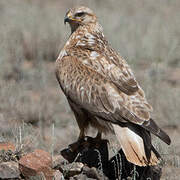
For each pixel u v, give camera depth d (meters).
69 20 12.93
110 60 11.74
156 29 29.62
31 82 21.33
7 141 12.54
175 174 12.73
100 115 11.13
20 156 11.74
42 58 25.25
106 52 12.14
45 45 25.73
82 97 11.47
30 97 19.56
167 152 13.38
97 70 11.60
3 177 10.95
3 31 25.06
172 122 17.78
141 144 10.30
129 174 11.55
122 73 11.41
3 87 19.28
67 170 11.14
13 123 15.55
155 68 22.20
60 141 15.33
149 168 11.51
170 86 21.23
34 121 17.27
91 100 11.29
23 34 26.19
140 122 10.45
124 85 11.16
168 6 42.22
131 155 10.16
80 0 41.97
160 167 11.67
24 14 31.77
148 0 43.78
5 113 17.12
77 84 11.63
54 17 32.56
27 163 10.99
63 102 18.81
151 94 18.47
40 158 11.13
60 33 26.53
